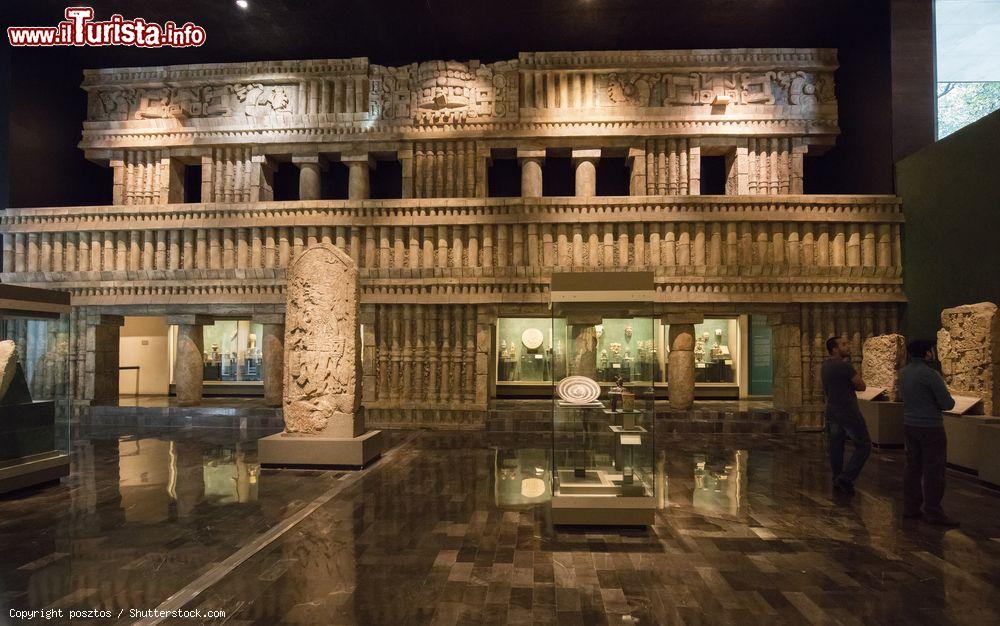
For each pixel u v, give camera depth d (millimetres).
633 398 5402
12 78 12398
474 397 12031
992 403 8039
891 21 11406
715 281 11734
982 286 9289
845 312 11758
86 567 4504
